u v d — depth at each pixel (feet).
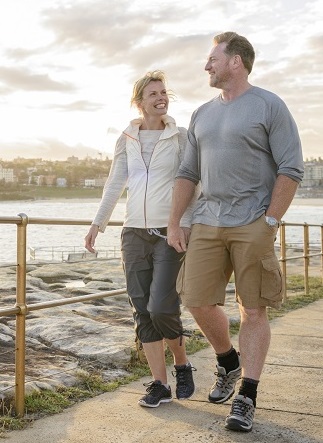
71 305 22.20
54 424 10.82
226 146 10.52
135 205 11.79
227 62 10.65
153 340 12.10
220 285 10.95
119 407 11.83
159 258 11.66
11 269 33.73
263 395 12.67
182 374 12.14
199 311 10.97
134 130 12.03
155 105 11.85
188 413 11.44
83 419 11.10
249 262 10.41
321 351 16.97
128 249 11.96
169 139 11.84
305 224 29.89
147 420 11.05
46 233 171.63
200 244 10.84
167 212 11.66
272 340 18.53
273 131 10.38
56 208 476.13
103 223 12.19
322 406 11.91
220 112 10.75
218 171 10.59
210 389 13.10
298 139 10.48
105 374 14.14
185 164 11.37
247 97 10.59
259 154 10.50
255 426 10.72
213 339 11.41
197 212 10.99
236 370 11.69
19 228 11.06
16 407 11.15
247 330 10.73
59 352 15.58
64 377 13.33
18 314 11.10
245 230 10.37
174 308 11.60
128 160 12.07
